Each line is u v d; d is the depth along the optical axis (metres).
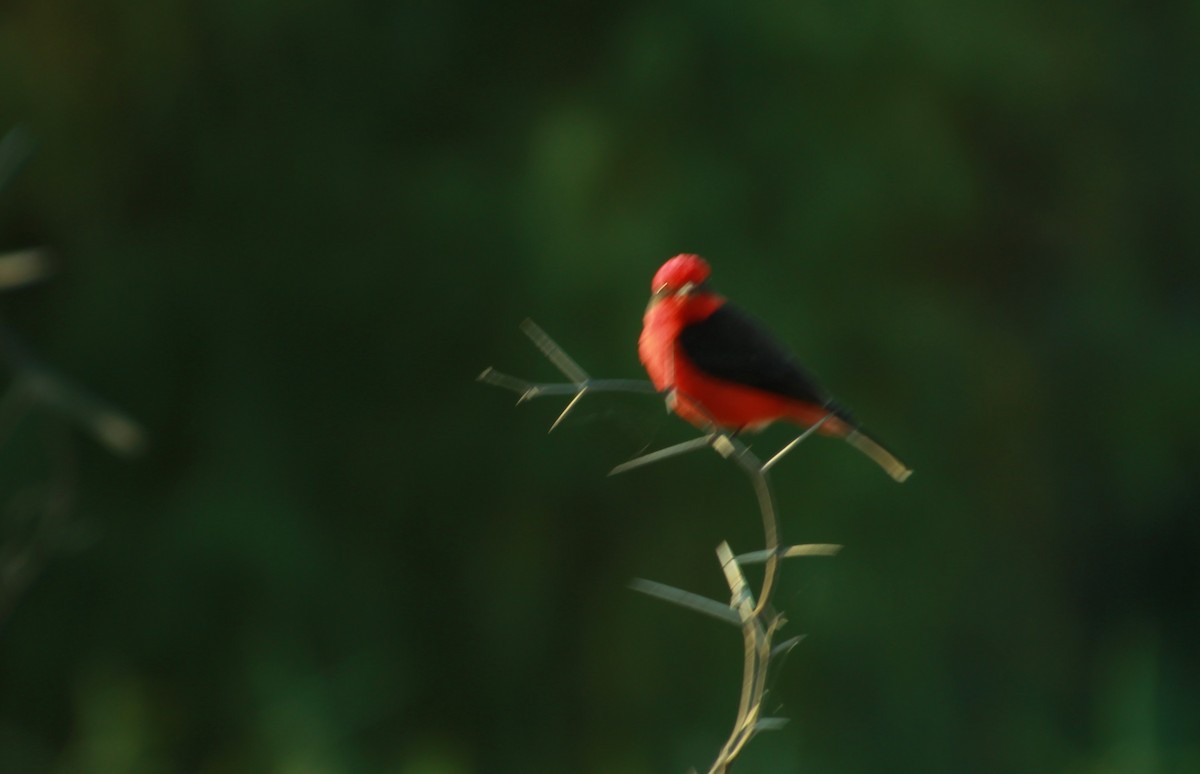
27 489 13.81
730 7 14.66
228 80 15.51
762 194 15.09
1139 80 18.88
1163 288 19.88
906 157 15.12
